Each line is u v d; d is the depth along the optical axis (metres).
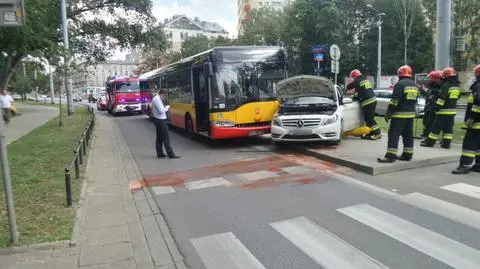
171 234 5.75
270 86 13.54
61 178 9.04
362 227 5.62
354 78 13.04
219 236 5.57
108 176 9.70
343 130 12.19
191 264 4.75
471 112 8.20
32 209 6.75
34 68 20.36
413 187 7.50
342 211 6.32
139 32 30.84
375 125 12.86
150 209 6.98
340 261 4.63
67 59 18.34
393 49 50.38
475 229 5.42
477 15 47.09
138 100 31.59
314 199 7.02
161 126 11.91
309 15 50.56
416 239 5.15
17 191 7.90
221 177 9.11
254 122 13.35
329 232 5.50
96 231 5.84
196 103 14.65
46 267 4.61
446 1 12.84
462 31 48.16
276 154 11.64
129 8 29.81
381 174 8.61
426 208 6.30
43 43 16.19
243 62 13.26
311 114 11.54
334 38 49.16
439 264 4.46
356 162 9.14
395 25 49.31
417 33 49.53
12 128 21.11
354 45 50.78
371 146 11.47
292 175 8.88
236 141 15.04
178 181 8.98
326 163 9.95
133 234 5.75
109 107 34.03
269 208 6.67
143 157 12.30
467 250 4.79
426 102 12.63
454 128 14.39
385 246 4.98
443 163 9.46
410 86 8.85
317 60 17.70
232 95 13.11
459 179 7.96
